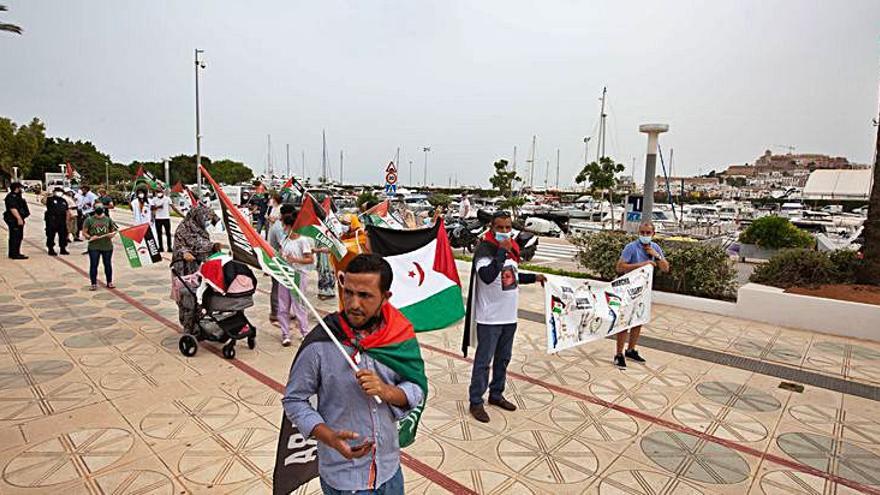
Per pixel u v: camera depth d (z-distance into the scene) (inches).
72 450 155.8
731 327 310.7
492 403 195.8
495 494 139.5
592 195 1523.1
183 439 163.6
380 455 84.3
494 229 180.7
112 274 412.5
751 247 626.8
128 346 248.8
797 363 249.0
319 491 140.6
